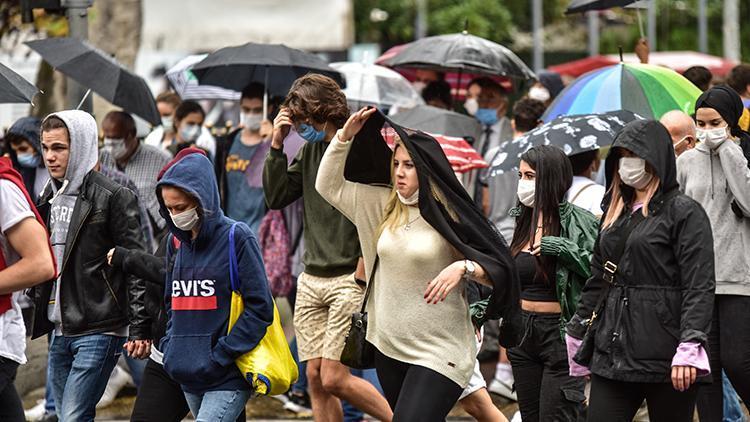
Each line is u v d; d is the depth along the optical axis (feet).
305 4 140.97
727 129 59.06
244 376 51.34
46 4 79.97
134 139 81.97
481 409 58.39
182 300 51.78
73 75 77.82
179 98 95.96
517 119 82.58
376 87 90.12
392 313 49.70
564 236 55.42
